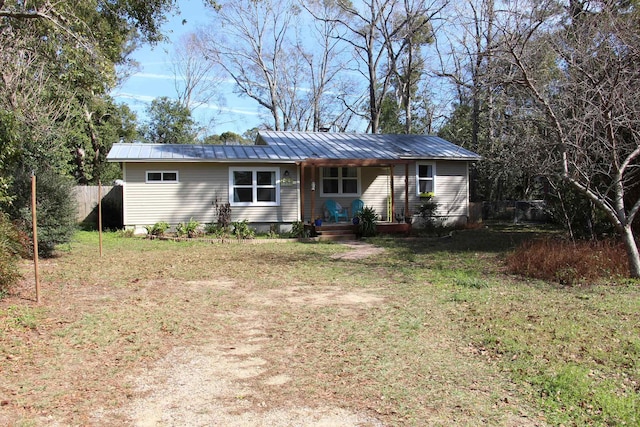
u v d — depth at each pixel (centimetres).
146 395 419
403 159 1888
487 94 1109
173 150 1836
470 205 2395
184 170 1781
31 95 1465
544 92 952
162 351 531
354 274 1011
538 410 391
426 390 430
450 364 492
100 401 405
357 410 392
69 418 374
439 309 707
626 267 918
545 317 652
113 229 1964
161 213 1766
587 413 385
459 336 580
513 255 1089
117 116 3150
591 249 1009
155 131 3672
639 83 882
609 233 1195
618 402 395
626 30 844
